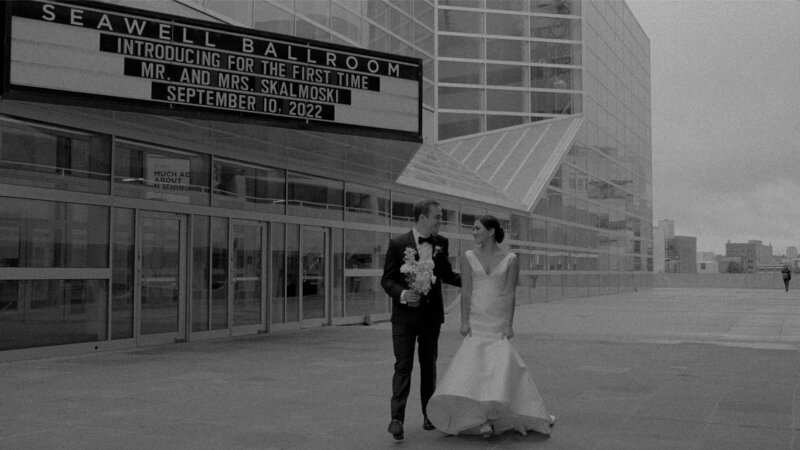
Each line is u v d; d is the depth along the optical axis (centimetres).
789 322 1959
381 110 1450
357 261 1920
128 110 1143
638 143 4822
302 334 1559
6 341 1075
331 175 1806
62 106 1128
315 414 711
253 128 1316
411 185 2116
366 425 664
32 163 1116
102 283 1227
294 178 1702
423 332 631
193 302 1409
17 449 569
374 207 1997
